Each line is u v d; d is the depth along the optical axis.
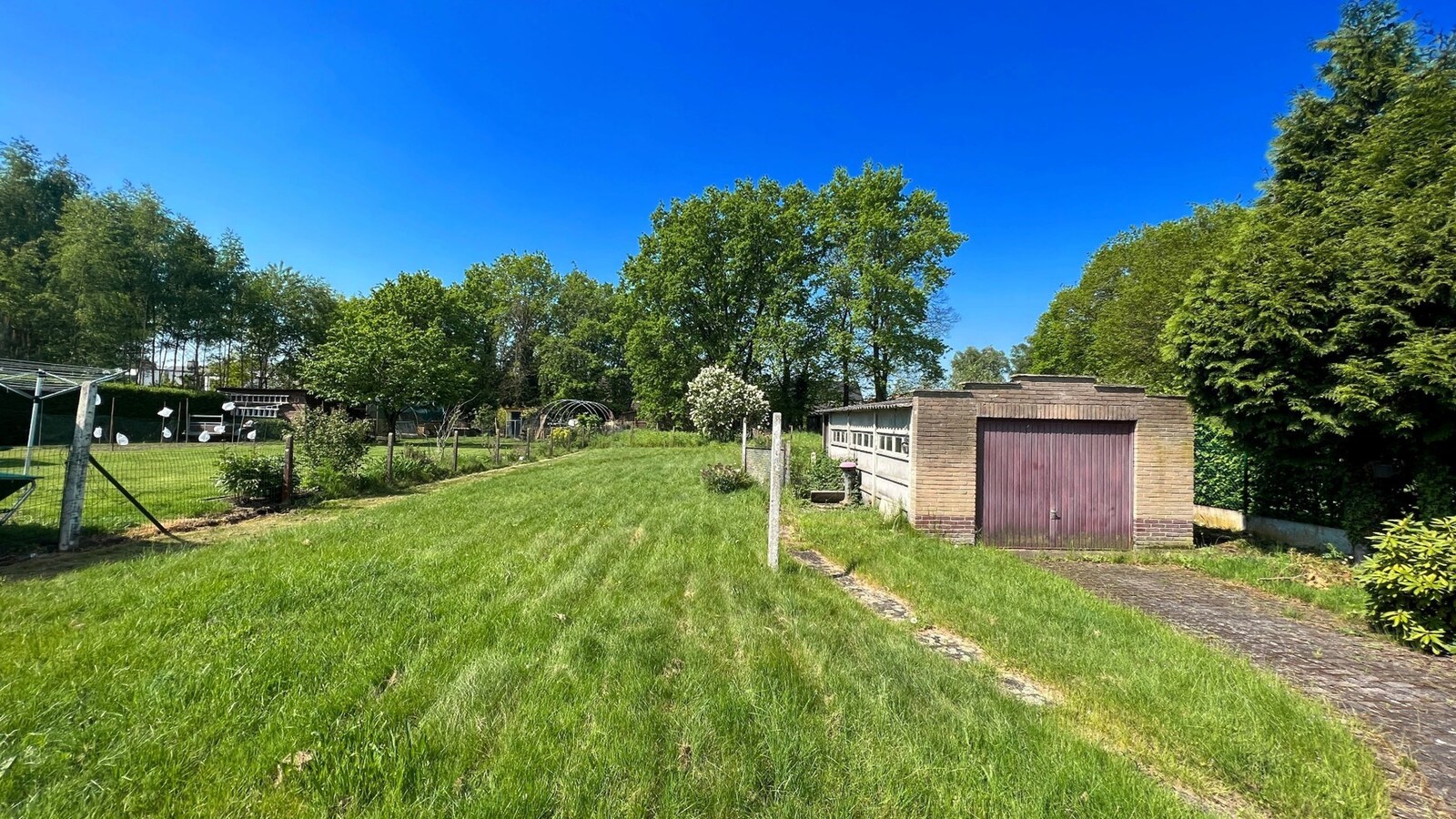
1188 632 4.80
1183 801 2.50
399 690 3.16
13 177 33.56
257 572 5.46
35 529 7.49
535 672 3.42
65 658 3.43
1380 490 7.07
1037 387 8.52
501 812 2.21
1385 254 6.24
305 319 47.06
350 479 11.68
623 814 2.24
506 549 6.75
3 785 2.29
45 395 11.42
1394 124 7.23
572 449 27.64
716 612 4.71
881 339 32.50
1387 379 6.04
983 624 4.64
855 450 13.14
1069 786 2.48
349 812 2.22
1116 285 29.16
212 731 2.72
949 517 8.41
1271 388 6.82
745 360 37.31
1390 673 4.03
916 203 33.03
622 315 38.50
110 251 33.38
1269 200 8.73
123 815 2.20
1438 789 2.70
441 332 35.22
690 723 2.91
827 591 5.47
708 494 11.94
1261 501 8.98
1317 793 2.56
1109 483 8.54
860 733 2.88
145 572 5.46
